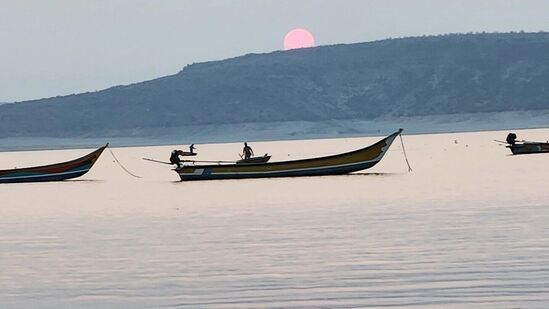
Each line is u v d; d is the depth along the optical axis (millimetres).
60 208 125125
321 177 179125
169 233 88188
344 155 171125
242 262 67562
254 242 78938
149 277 62219
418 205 113062
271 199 129125
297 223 94562
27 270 66750
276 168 172125
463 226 87062
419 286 56219
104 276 63156
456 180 166000
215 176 173250
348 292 55188
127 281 60938
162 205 125375
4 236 89938
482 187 144250
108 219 106125
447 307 50438
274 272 62719
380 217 98688
